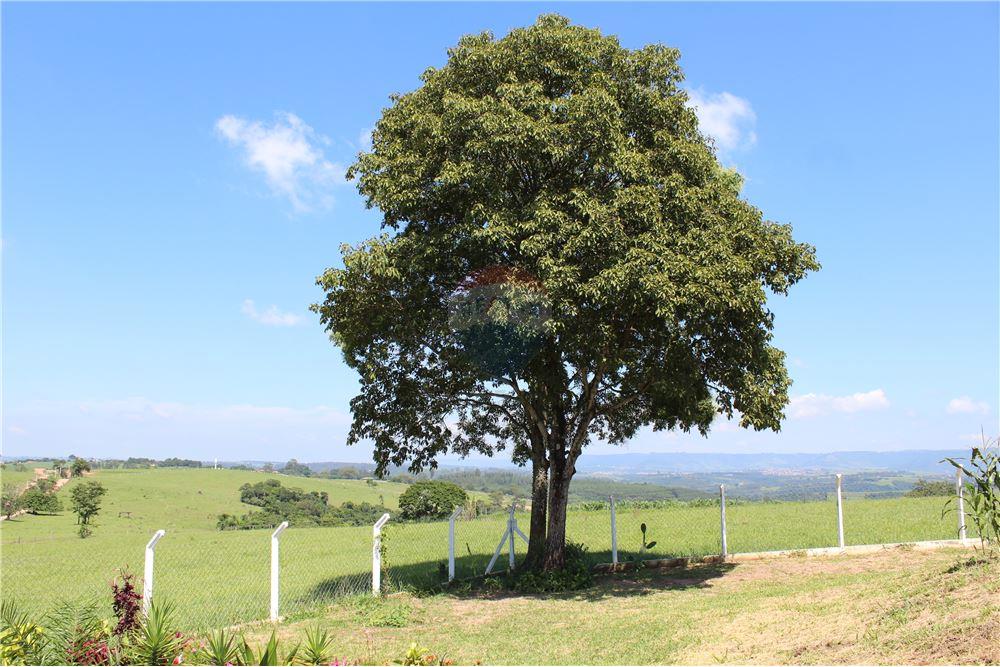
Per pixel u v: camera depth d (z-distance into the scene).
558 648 9.53
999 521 8.53
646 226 13.02
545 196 12.98
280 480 66.19
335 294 14.80
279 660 7.07
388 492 65.38
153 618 7.49
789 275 14.58
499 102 13.45
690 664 8.00
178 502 51.62
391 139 15.12
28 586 16.31
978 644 6.24
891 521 21.95
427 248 13.31
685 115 14.77
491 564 15.78
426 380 15.98
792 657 7.45
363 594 13.47
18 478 52.25
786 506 30.36
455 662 8.83
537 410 16.22
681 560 16.77
